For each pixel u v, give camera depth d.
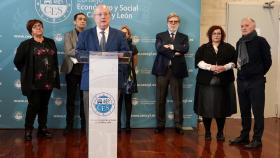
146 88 6.20
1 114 5.95
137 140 5.33
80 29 5.68
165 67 5.77
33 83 5.09
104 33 3.60
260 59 4.80
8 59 5.90
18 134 5.61
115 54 3.23
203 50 5.26
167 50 5.70
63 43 5.97
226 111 5.22
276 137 5.61
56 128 6.06
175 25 5.77
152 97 6.21
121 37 3.66
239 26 7.18
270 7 7.21
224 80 5.13
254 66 4.79
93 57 3.23
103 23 3.54
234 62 5.17
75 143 5.08
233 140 5.18
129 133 5.80
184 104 6.27
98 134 3.29
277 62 7.33
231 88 5.23
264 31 7.23
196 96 5.36
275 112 7.38
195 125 6.32
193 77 6.25
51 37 5.96
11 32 5.88
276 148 4.91
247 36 4.83
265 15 7.21
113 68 3.25
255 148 4.89
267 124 6.69
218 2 7.15
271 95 7.36
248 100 4.98
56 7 5.94
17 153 4.52
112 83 3.26
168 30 5.86
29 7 5.89
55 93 6.01
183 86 6.25
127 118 5.90
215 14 7.16
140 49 6.14
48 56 5.20
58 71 5.44
